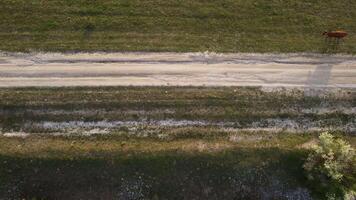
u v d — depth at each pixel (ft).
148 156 101.09
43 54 111.04
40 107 105.29
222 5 121.08
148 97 107.76
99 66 110.73
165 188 100.63
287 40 117.39
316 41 117.70
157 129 104.94
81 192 99.76
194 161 101.65
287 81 112.47
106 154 100.83
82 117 104.99
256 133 106.22
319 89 112.06
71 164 99.91
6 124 103.35
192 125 105.91
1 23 114.21
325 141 100.07
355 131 108.88
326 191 97.60
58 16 116.26
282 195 102.01
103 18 116.78
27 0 117.91
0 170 98.99
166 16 118.32
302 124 108.37
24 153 99.66
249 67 113.29
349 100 111.65
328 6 122.93
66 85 108.06
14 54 110.42
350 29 120.26
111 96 107.34
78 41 113.29
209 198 101.09
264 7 121.60
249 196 101.81
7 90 106.63
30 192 99.04
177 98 108.17
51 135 102.78
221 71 112.47
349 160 99.25
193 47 114.42
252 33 117.80
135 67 111.24
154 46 113.80
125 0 119.65
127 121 105.40
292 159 103.24
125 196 99.91
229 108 108.17
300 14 121.19
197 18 118.73
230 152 102.78
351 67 115.24
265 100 109.81
